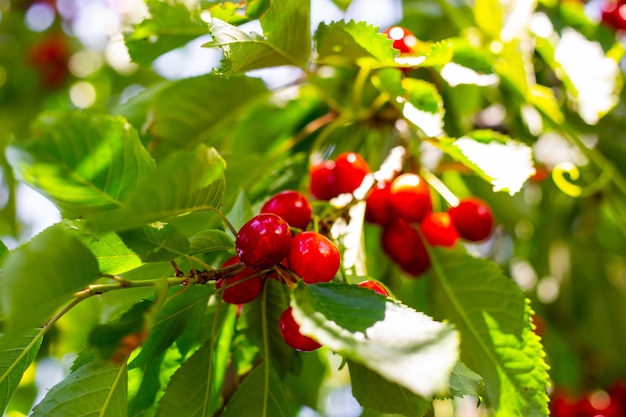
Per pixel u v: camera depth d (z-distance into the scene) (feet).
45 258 0.87
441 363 0.85
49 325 1.05
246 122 1.75
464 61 1.31
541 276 1.86
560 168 1.47
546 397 1.16
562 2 1.70
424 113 1.19
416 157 1.40
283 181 1.40
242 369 1.29
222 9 1.16
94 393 1.06
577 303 2.00
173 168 0.91
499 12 1.56
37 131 0.91
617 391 1.86
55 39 2.59
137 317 0.99
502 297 1.24
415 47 1.33
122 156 0.94
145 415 1.16
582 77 1.58
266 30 1.14
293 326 1.03
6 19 2.61
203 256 1.19
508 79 1.58
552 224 1.84
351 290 0.97
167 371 1.17
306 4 1.17
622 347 1.95
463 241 1.40
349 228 1.20
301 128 1.72
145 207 0.92
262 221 1.02
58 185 0.94
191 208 0.97
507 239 1.97
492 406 1.18
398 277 1.61
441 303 1.30
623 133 1.81
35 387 1.93
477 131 1.19
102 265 1.04
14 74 2.57
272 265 1.02
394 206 1.28
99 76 2.57
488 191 1.71
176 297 1.08
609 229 1.98
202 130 1.57
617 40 1.74
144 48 1.41
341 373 2.29
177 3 1.35
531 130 1.68
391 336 0.90
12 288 0.85
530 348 1.19
